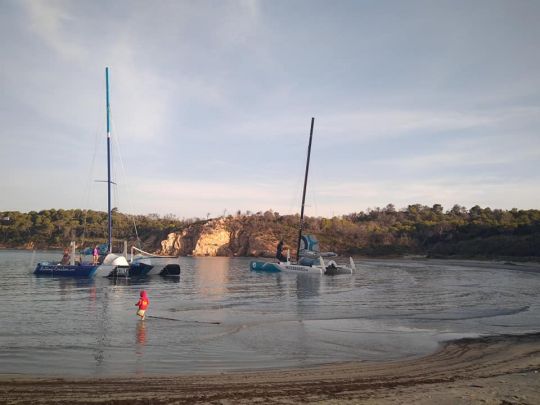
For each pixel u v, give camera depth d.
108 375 10.15
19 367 10.80
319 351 13.01
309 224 148.75
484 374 10.55
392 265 81.31
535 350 13.39
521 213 134.88
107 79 44.84
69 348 12.93
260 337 14.95
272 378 10.02
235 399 8.36
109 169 44.72
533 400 8.40
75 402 8.07
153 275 47.28
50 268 43.03
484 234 111.06
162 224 173.62
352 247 125.81
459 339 15.11
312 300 27.28
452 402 8.27
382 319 19.62
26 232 135.62
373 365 11.43
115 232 112.12
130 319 18.48
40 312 20.38
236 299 27.39
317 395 8.67
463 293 32.44
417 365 11.46
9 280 39.03
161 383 9.48
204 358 11.97
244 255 144.12
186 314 20.25
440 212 182.38
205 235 148.88
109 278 41.16
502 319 19.92
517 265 77.88
